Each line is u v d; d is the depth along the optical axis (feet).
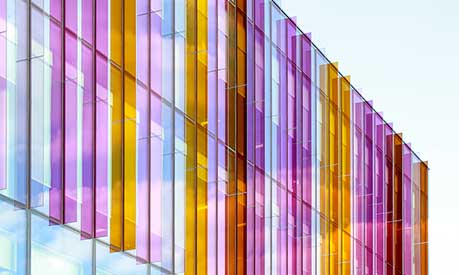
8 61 77.51
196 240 108.68
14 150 77.61
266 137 132.46
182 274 104.27
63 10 85.10
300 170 143.23
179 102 107.65
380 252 172.45
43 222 80.18
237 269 119.75
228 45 122.93
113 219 90.53
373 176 172.24
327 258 150.41
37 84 80.53
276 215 133.80
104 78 90.79
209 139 115.24
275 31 139.64
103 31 91.40
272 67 136.98
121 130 93.20
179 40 108.99
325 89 155.63
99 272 87.66
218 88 118.73
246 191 124.57
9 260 76.13
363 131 169.68
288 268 136.46
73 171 84.58
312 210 146.30
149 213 97.81
